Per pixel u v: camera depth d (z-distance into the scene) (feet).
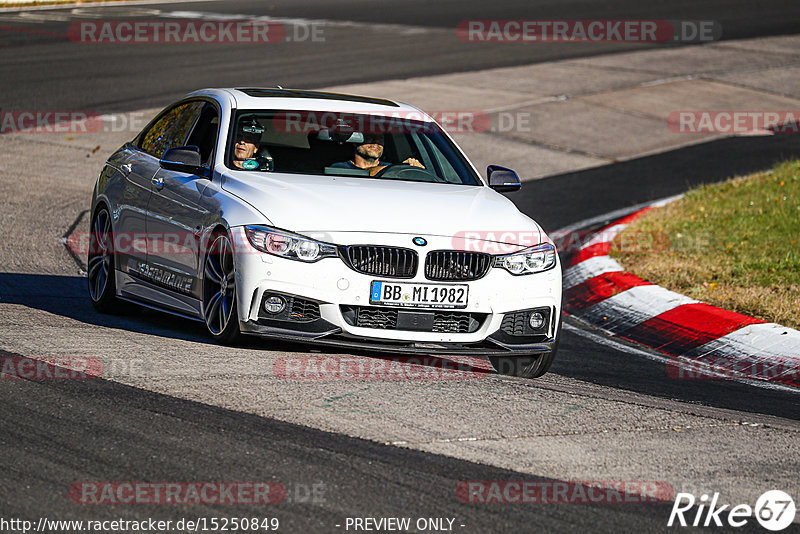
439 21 383.65
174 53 300.81
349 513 53.52
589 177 199.31
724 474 63.67
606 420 72.69
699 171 205.16
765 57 335.26
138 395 69.92
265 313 81.30
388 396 73.92
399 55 311.06
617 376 93.25
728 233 148.97
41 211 151.12
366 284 81.05
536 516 54.85
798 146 228.84
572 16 406.00
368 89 257.75
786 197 167.22
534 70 298.35
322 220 82.43
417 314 82.07
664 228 153.48
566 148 221.87
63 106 227.20
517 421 70.54
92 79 256.73
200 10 405.18
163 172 97.04
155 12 393.50
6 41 311.27
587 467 62.85
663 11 425.69
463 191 93.15
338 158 95.30
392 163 97.30
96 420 64.75
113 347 82.64
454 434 66.74
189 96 106.01
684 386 91.20
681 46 349.41
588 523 54.49
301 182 88.84
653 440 69.21
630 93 276.21
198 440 62.34
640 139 233.35
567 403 76.28
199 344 85.92
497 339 84.28
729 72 309.63
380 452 62.44
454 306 82.53
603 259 137.59
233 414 67.31
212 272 86.69
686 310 113.91
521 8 425.28
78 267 123.44
